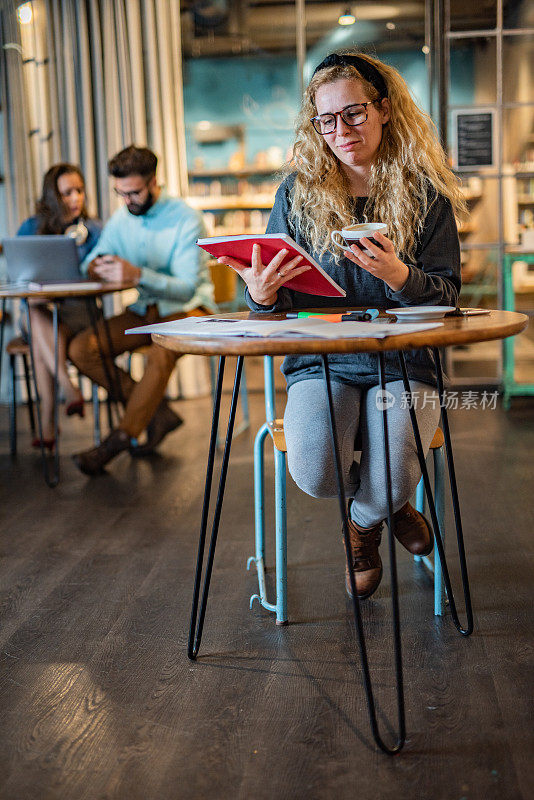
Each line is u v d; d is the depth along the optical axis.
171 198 3.60
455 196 1.89
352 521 1.95
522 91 4.51
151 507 2.85
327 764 1.38
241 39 5.68
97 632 1.91
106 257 3.25
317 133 1.85
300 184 1.88
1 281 3.72
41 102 4.79
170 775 1.37
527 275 4.71
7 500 3.00
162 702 1.59
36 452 3.72
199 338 1.43
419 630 1.86
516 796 1.28
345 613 1.96
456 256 1.84
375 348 1.30
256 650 1.79
